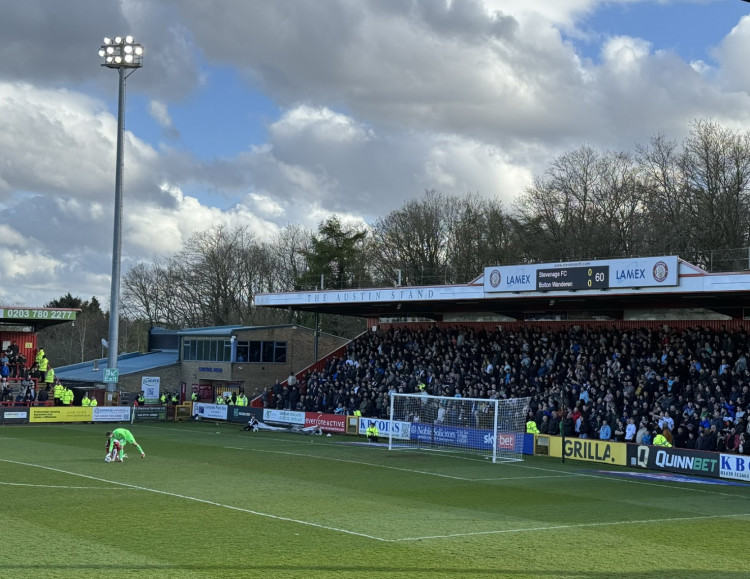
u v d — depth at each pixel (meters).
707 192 63.31
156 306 111.00
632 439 40.00
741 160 62.28
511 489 30.28
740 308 47.75
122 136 58.91
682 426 38.78
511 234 80.62
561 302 53.38
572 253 71.00
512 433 43.28
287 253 111.06
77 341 123.88
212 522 21.95
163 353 82.94
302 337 73.12
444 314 63.88
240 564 17.36
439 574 16.95
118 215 59.41
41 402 59.81
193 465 34.75
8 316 63.34
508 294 48.94
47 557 17.58
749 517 25.47
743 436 36.16
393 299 54.97
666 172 68.00
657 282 42.56
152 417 60.47
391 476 33.03
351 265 96.00
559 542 20.50
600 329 53.12
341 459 38.53
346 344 68.69
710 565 18.39
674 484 33.16
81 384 73.12
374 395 54.06
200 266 104.44
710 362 44.31
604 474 35.72
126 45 58.00
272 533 20.66
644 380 44.06
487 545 19.88
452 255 84.69
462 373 53.38
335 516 23.39
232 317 103.25
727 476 34.56
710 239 61.72
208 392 71.62
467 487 30.52
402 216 87.62
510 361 52.97
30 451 39.28
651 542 20.86
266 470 33.75
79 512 23.09
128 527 21.05
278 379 71.25
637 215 69.69
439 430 45.94
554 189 75.06
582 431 42.50
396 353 60.84
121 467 33.53
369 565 17.56
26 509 23.47
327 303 58.69
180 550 18.53
